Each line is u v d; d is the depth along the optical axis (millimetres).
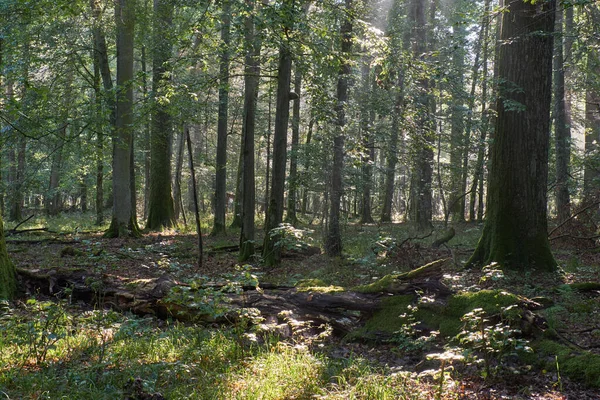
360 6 13883
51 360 5551
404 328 6453
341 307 7062
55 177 31562
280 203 12984
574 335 6680
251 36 12484
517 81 11000
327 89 14227
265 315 7117
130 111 18328
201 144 35719
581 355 5531
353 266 12500
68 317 6977
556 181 18453
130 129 15445
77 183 34031
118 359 5484
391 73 13266
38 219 29391
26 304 7863
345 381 5152
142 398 4605
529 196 10875
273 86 15086
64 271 8656
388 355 6355
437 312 6684
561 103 18344
